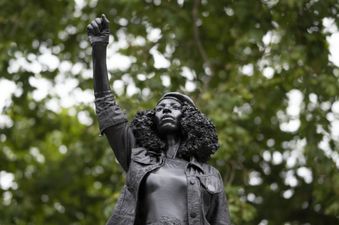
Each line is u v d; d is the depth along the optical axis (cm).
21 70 1234
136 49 1130
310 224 1277
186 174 514
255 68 1117
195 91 1112
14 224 1315
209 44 1229
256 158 1240
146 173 511
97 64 531
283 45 1096
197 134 527
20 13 1273
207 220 513
